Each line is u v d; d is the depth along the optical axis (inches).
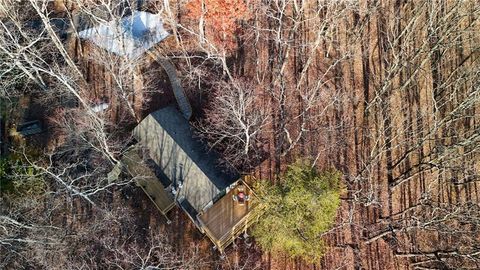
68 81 1429.6
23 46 1419.8
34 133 1583.4
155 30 1723.7
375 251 1414.9
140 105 1616.6
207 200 1337.4
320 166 1504.7
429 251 1403.8
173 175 1411.2
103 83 1656.0
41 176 1390.3
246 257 1381.6
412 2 1729.8
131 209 1460.4
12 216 1272.1
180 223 1430.9
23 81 1633.9
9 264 1306.6
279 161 1503.4
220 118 1466.5
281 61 1646.2
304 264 1375.5
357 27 1713.8
